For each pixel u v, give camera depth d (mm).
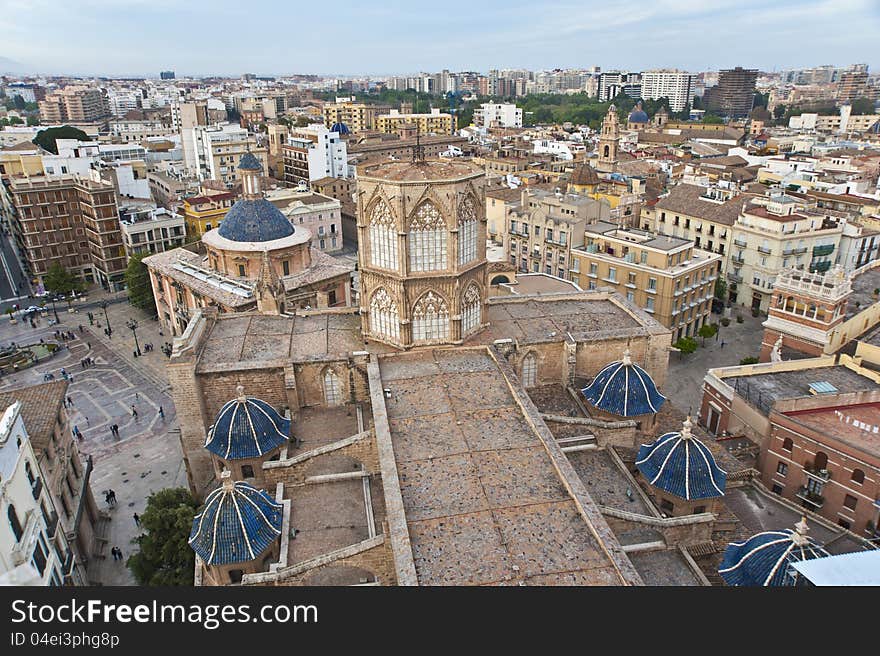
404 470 40969
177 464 76938
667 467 48250
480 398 49656
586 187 150375
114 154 190875
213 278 98438
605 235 114438
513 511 37281
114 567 61469
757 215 119812
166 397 92812
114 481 74062
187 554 50875
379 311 58688
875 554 30469
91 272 148875
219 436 51094
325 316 67625
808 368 73125
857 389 67750
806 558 37906
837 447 56406
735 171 192625
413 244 54312
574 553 34000
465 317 58781
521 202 132625
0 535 41438
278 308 68188
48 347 109188
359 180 54781
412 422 46406
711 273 111500
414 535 35375
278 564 41094
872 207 138500
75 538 58562
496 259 123938
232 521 42375
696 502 47531
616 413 55219
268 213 100312
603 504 47219
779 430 61438
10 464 45656
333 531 44844
